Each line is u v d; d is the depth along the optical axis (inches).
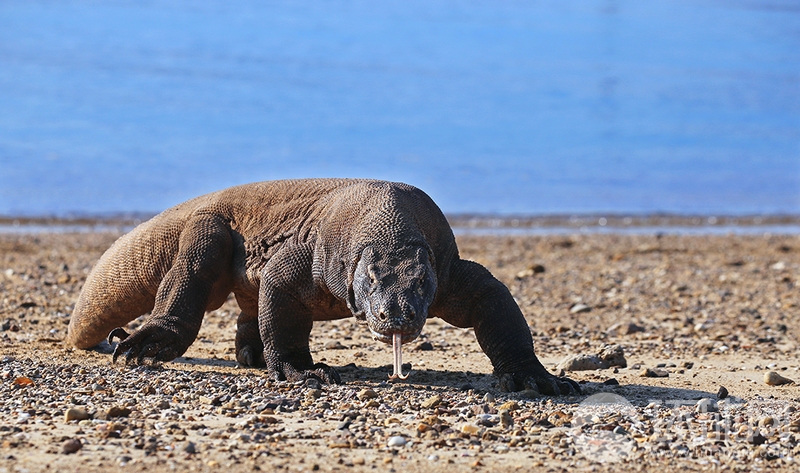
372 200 781.9
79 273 1457.9
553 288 1472.7
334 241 784.9
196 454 603.8
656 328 1165.1
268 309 815.1
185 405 722.8
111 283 927.0
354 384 813.2
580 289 1469.0
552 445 642.8
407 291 703.7
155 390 759.1
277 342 817.5
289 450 618.2
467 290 804.6
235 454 605.9
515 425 682.8
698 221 2605.8
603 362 929.5
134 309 936.3
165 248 900.6
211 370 882.1
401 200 780.0
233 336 1075.3
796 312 1290.6
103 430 645.9
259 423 674.2
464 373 882.8
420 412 715.4
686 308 1314.0
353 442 634.2
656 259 1844.2
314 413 705.6
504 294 802.2
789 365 952.9
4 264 1533.0
